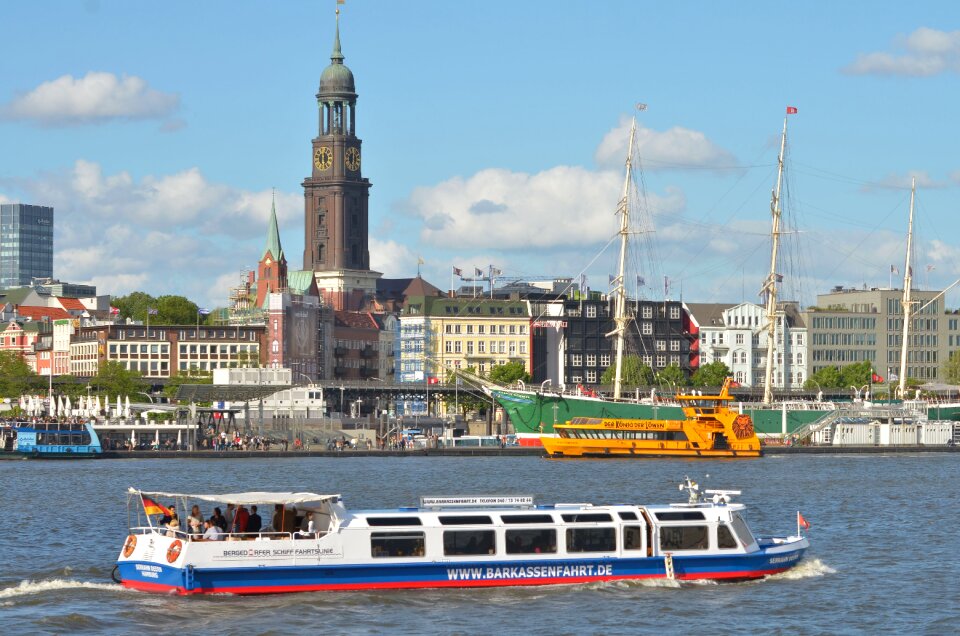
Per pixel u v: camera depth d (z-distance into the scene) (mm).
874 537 157125
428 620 107125
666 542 119500
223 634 103062
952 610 113188
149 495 116875
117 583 118438
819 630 106125
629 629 105500
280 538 113125
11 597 114125
